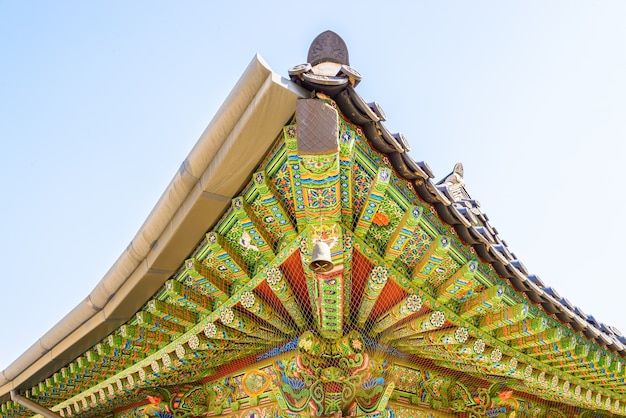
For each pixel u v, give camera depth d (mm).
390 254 5234
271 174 4816
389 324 5805
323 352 5777
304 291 5727
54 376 8242
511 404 7902
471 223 5695
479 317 6129
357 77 4230
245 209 4992
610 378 7562
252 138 4391
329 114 4137
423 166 4988
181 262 5652
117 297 6094
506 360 6523
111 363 7488
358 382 5625
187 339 6406
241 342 6508
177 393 7598
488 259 5578
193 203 4902
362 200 4953
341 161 4426
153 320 6320
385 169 4656
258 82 4082
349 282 5359
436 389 7293
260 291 5820
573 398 7836
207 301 6109
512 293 5820
